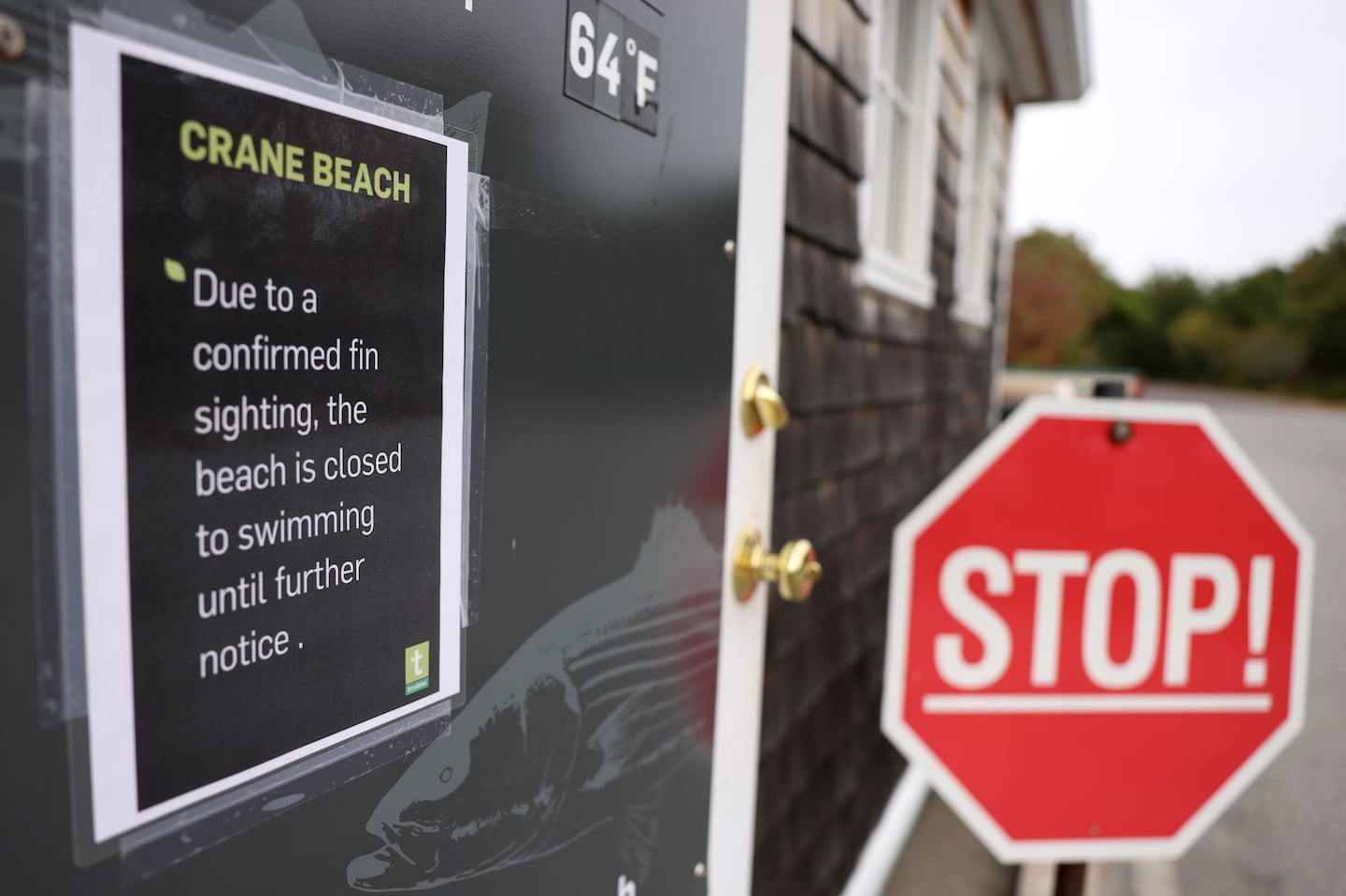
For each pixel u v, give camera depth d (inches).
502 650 28.3
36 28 15.5
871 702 115.4
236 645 19.7
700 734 41.3
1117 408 54.2
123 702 17.6
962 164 161.2
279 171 19.8
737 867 46.4
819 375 85.1
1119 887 119.1
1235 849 129.7
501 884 28.9
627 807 35.8
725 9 39.1
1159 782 55.3
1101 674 54.9
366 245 22.3
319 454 21.3
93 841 17.3
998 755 54.7
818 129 78.3
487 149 26.2
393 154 22.9
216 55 18.3
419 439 24.4
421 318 24.2
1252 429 895.7
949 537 54.1
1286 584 55.1
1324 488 481.4
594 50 30.7
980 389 209.5
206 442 18.7
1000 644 54.5
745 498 43.9
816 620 90.1
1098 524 54.5
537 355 29.0
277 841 21.1
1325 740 168.9
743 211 41.8
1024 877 115.4
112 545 17.2
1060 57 203.6
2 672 15.8
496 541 27.8
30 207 15.7
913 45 126.7
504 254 27.3
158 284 17.6
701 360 39.0
